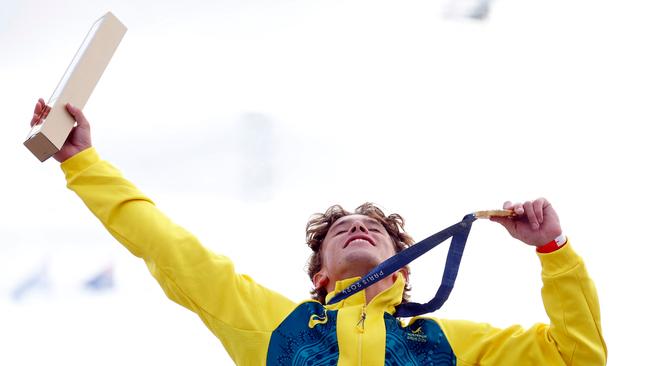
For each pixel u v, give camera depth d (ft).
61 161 16.15
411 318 16.31
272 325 15.81
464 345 15.74
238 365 15.74
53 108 15.55
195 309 16.01
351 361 15.19
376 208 19.62
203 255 15.92
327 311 16.03
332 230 18.48
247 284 16.17
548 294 15.38
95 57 16.16
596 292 15.31
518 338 15.53
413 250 15.96
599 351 14.94
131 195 16.11
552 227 15.47
